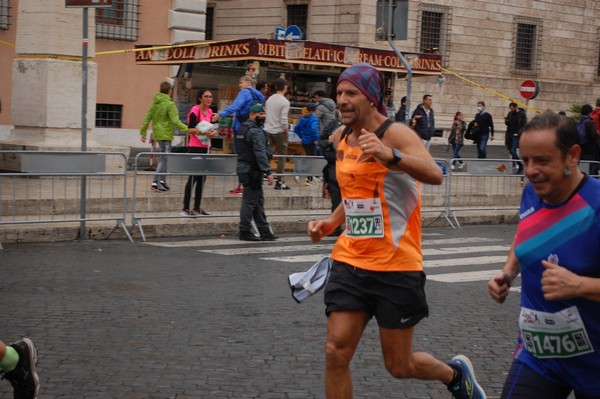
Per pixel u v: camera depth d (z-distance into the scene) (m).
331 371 4.82
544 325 3.87
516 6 42.66
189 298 8.80
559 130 3.71
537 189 3.79
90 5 12.39
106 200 13.45
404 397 6.01
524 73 43.19
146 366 6.51
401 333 4.79
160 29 26.42
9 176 12.21
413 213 4.81
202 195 14.02
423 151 4.67
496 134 41.97
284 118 17.39
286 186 15.17
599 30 46.03
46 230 12.36
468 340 7.57
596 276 3.73
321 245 12.75
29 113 17.25
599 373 3.83
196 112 16.42
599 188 3.77
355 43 37.31
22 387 5.36
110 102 25.64
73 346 6.98
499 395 6.16
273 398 5.89
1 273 9.81
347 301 4.78
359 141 4.54
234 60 18.84
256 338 7.37
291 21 39.72
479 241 13.90
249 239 13.09
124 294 8.90
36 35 17.16
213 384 6.14
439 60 21.94
